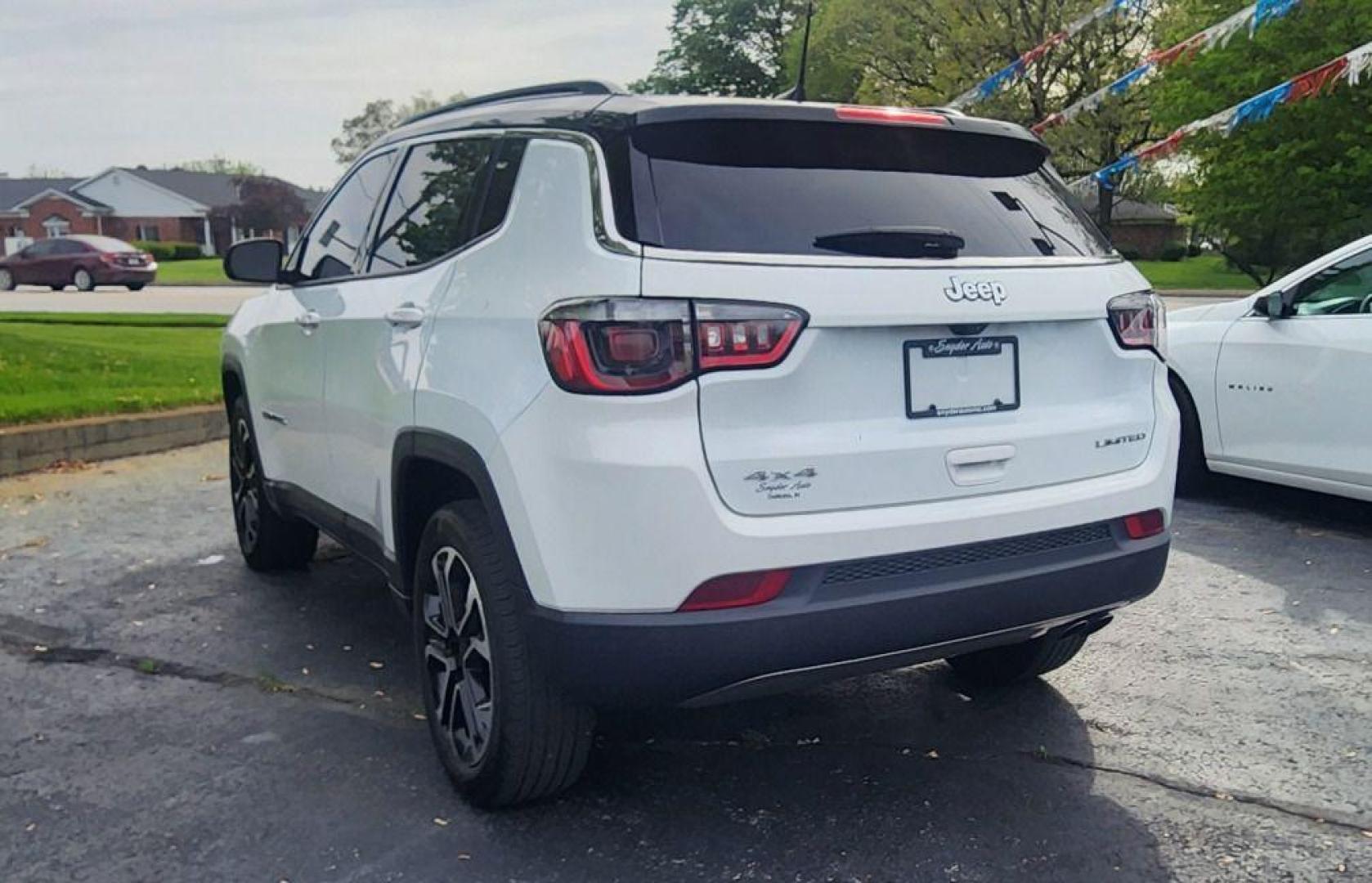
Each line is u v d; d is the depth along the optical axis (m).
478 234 3.49
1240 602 5.24
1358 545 6.11
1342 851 3.19
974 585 3.09
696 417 2.83
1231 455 6.88
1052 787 3.57
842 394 2.98
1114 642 4.77
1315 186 24.72
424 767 3.73
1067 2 33.69
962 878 3.07
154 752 3.85
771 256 2.95
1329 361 6.24
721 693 2.93
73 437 8.65
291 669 4.58
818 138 3.30
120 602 5.41
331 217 4.79
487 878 3.09
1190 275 40.94
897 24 38.78
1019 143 3.65
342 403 4.19
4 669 4.59
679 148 3.14
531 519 2.97
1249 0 23.52
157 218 69.62
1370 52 10.41
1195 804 3.46
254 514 5.71
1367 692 4.25
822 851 3.21
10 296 30.52
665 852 3.21
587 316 2.87
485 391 3.14
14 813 3.45
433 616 3.63
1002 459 3.18
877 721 4.05
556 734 3.20
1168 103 26.41
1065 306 3.29
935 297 3.06
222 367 5.80
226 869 3.14
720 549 2.82
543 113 3.47
